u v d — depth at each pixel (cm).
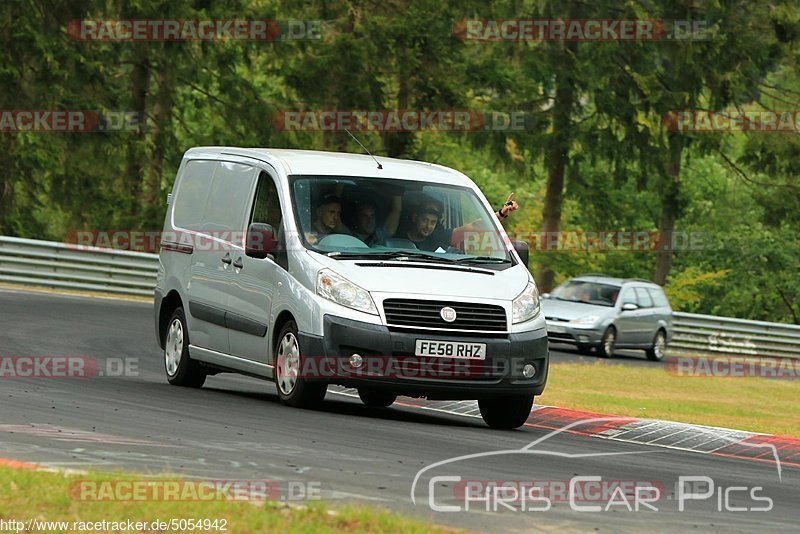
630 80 11850
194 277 3803
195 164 3994
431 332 3194
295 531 1611
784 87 12888
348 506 1764
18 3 10956
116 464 2111
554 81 11912
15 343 4869
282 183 3466
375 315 3178
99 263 8194
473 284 3300
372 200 3453
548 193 12462
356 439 2711
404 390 3194
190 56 11888
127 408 3009
